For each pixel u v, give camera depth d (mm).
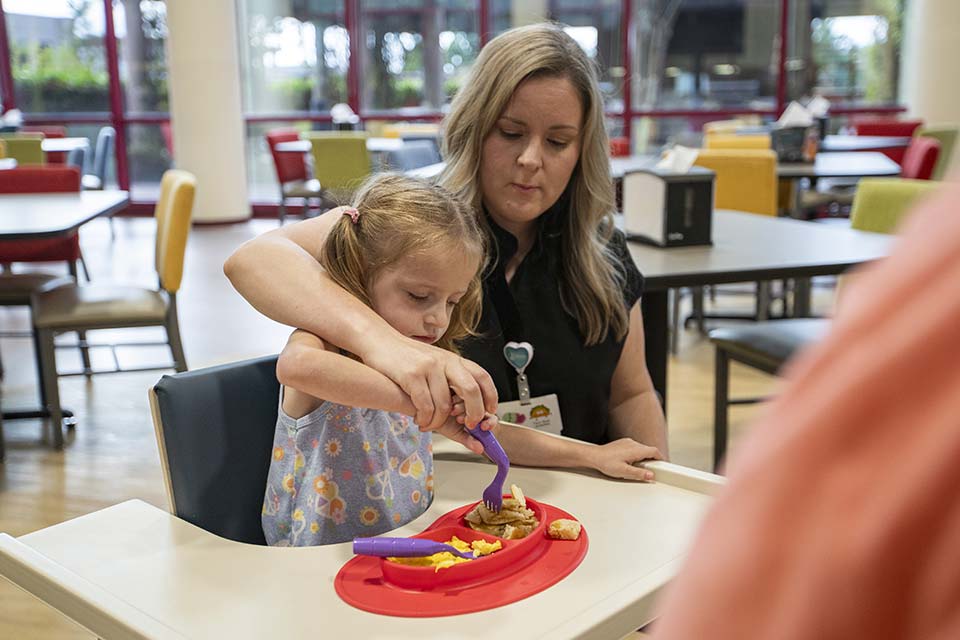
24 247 4207
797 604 171
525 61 1399
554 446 1283
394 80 9336
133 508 1136
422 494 1202
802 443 173
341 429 1130
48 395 3256
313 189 7285
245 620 872
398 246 1100
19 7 9234
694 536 201
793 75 8711
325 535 1148
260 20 9211
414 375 987
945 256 163
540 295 1527
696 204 2609
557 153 1439
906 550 160
